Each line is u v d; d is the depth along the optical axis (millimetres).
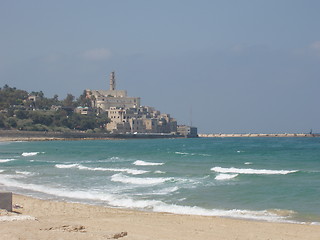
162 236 20141
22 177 48344
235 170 51000
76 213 27172
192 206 29734
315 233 21484
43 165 64000
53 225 20578
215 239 19953
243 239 20109
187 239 19734
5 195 25781
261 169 54031
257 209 28344
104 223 23094
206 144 163125
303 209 27984
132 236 19453
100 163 68000
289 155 85625
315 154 88625
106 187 39250
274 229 22344
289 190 35312
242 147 130250
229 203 30547
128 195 34594
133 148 127375
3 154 98375
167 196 33719
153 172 49906
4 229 19547
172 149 118750
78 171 53812
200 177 44750
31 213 27141
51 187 40188
